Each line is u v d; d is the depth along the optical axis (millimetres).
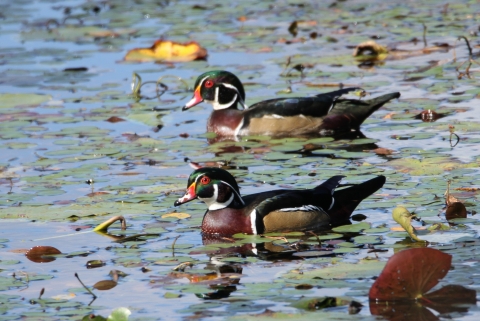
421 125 17547
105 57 24594
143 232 12938
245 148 17281
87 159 16469
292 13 28500
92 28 27609
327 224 13133
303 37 25391
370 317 9648
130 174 15531
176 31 26812
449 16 26578
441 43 23562
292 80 21281
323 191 13297
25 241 12727
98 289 10914
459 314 9688
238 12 29172
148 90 21422
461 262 11031
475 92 19281
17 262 11961
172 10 29922
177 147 17297
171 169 15812
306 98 18297
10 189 14883
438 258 10039
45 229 13156
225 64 23219
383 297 10109
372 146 16609
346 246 11969
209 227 12953
